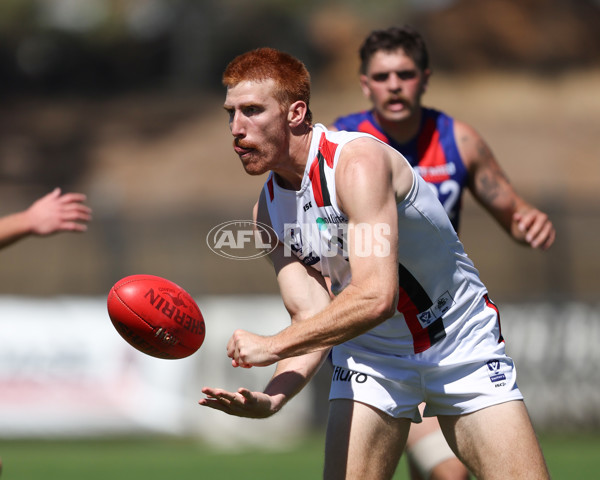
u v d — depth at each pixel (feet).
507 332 117.08
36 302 111.75
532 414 116.26
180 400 112.78
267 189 43.19
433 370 42.47
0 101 368.07
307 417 116.16
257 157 39.60
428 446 49.96
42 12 410.31
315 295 43.75
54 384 110.52
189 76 407.03
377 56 58.95
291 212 41.91
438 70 364.58
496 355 42.68
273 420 114.93
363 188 38.06
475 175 60.80
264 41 409.28
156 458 97.71
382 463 42.42
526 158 277.85
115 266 142.92
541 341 117.50
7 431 109.09
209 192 275.59
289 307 44.01
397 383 42.57
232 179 282.56
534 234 59.88
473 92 330.13
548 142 287.69
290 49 405.18
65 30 409.28
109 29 407.03
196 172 289.12
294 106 39.55
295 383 42.96
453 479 49.16
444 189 59.98
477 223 170.40
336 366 44.04
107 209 153.89
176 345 41.45
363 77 61.46
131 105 353.92
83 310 112.27
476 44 371.15
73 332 111.45
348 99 327.26
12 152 318.24
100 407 110.73
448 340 42.60
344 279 43.37
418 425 50.49
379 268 37.40
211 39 409.49
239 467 89.81
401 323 42.52
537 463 40.73
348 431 41.93
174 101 360.07
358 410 42.22
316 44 398.62
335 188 39.47
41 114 350.64
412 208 40.63
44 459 96.68
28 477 83.61
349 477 41.50
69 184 297.12
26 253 175.22
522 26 377.50
